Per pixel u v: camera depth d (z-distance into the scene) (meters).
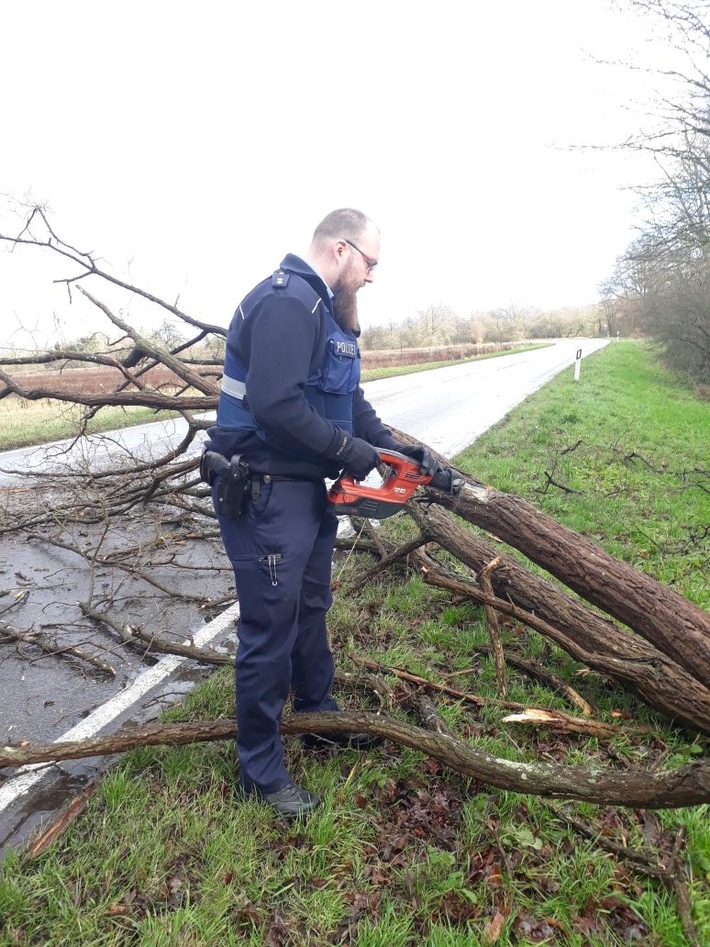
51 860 1.79
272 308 1.75
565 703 2.66
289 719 2.25
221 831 1.90
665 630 2.42
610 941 1.66
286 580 1.92
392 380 21.14
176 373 3.77
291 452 1.89
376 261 2.04
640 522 5.05
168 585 3.97
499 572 2.86
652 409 13.08
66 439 8.58
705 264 14.12
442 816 2.04
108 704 2.69
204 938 1.58
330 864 1.83
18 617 3.52
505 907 1.73
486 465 6.71
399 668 2.81
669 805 1.73
